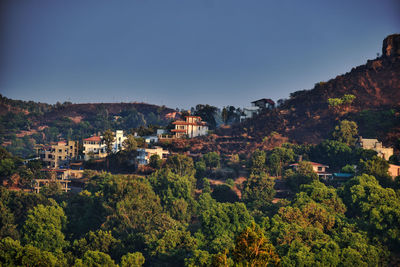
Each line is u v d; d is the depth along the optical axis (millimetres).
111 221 97500
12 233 92625
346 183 107625
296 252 72375
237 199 126875
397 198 96812
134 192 106188
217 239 81250
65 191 133500
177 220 108188
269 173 144125
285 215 88188
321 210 90000
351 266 71562
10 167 151125
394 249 83250
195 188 137625
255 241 54781
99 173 153750
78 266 72250
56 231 91375
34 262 73438
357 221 89812
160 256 78312
